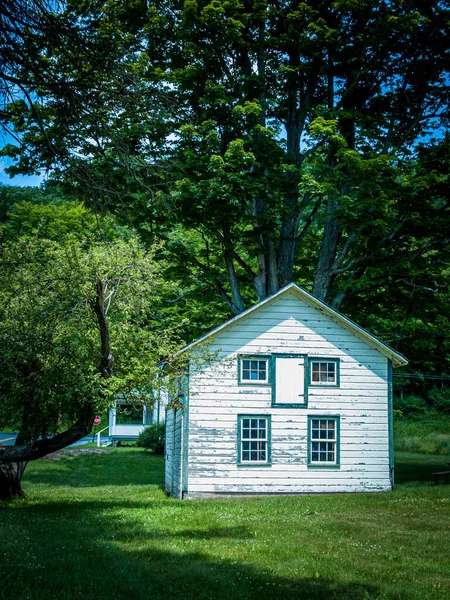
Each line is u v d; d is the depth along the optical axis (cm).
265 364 2592
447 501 2072
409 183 2855
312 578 1042
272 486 2525
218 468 2494
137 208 2864
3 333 1738
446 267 3133
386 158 2780
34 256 1920
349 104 3288
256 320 2603
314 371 2620
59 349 1728
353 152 2772
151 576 1014
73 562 1066
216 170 2741
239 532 1485
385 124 3136
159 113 1070
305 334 2623
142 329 2062
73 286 1858
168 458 2912
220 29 2983
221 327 2544
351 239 3184
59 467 3719
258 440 2541
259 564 1130
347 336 2653
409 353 3934
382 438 2625
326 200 3300
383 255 2983
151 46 2980
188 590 948
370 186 2797
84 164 1109
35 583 915
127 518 1664
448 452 4506
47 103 977
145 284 2014
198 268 3366
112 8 995
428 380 6725
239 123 3072
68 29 915
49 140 1027
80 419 1830
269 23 3222
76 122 1013
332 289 3522
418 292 3238
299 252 3712
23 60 859
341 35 3159
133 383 1906
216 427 2517
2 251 1880
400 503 2050
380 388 2648
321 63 3209
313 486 2550
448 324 3459
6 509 1883
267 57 3312
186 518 1694
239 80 3186
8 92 880
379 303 3375
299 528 1558
